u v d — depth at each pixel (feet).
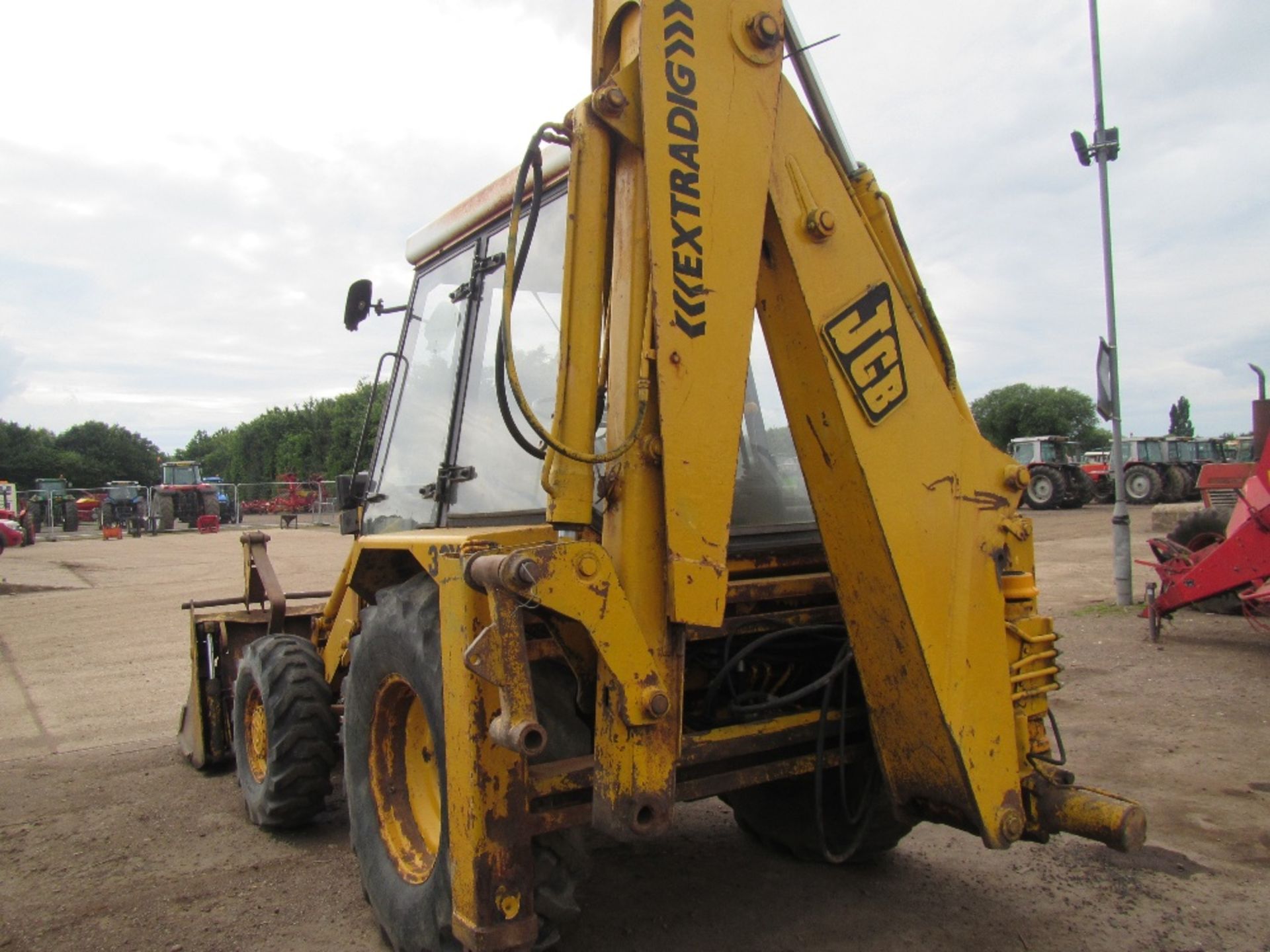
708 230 7.90
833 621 10.09
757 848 12.56
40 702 23.68
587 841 8.32
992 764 8.79
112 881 12.16
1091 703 19.24
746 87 8.18
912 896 10.99
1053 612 30.27
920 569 8.66
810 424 8.70
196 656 16.98
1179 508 50.08
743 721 9.95
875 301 8.81
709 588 7.77
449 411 11.68
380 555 10.83
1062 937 9.96
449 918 8.15
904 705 8.83
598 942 9.94
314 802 13.17
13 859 13.00
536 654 8.30
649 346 7.77
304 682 13.12
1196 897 10.84
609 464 7.89
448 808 8.01
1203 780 14.61
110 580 53.42
